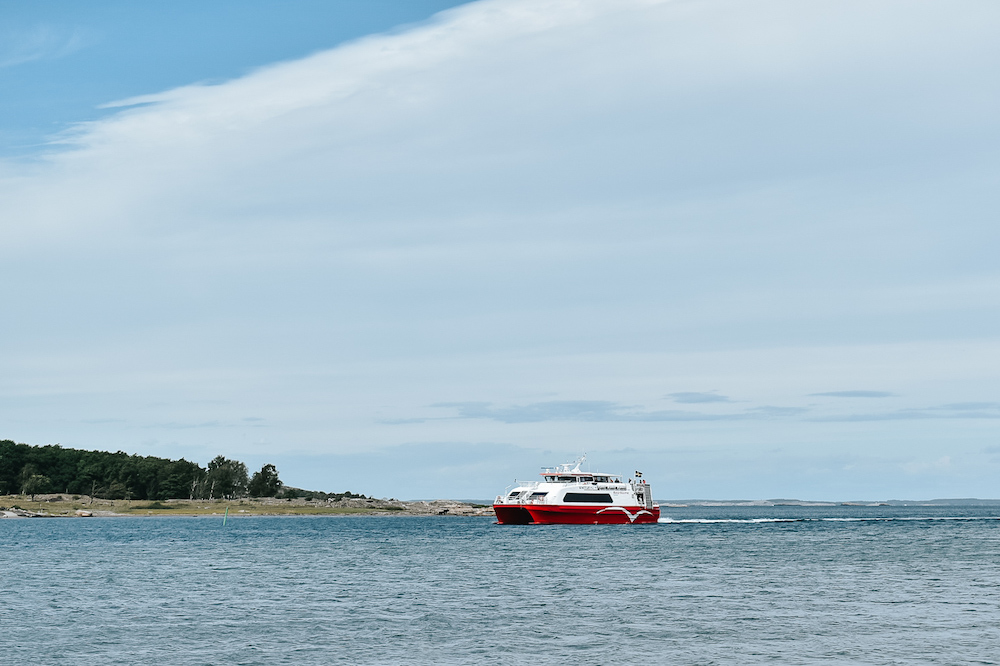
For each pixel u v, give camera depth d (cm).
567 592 6397
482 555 9700
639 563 8619
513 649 4378
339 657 4225
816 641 4525
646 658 4178
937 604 5738
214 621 5191
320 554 10200
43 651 4388
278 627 4981
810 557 9269
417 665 4059
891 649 4328
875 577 7306
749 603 5816
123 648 4447
